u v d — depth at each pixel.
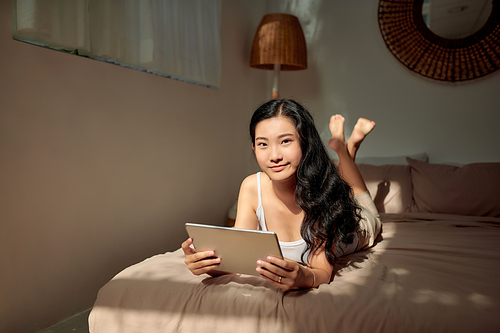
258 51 2.79
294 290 1.03
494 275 1.14
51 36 1.52
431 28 2.79
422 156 2.79
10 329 1.45
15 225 1.45
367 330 0.87
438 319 0.87
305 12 3.27
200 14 2.38
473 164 2.33
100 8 1.76
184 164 2.44
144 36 1.97
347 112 3.13
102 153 1.82
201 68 2.42
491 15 2.61
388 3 2.92
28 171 1.49
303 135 1.05
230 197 2.99
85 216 1.75
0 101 1.39
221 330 0.94
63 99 1.62
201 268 1.04
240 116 3.08
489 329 0.83
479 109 2.71
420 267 1.24
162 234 2.26
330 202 1.14
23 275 1.49
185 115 2.42
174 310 1.00
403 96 2.93
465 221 2.00
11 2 1.44
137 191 2.05
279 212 1.23
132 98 1.99
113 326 1.03
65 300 1.66
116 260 1.93
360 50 3.06
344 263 1.33
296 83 3.32
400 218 2.17
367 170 2.50
